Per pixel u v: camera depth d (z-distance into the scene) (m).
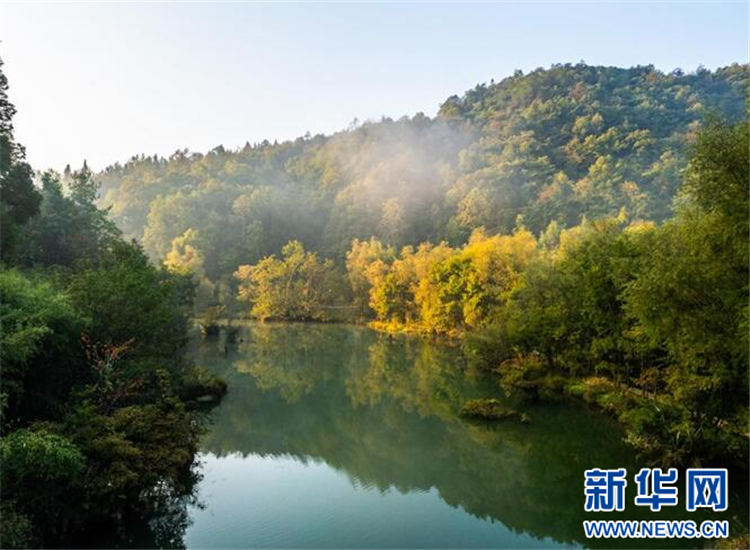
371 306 98.25
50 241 50.34
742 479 21.78
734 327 20.23
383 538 19.00
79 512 16.08
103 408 20.81
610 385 36.47
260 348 65.62
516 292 50.06
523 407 35.78
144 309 29.19
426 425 33.06
